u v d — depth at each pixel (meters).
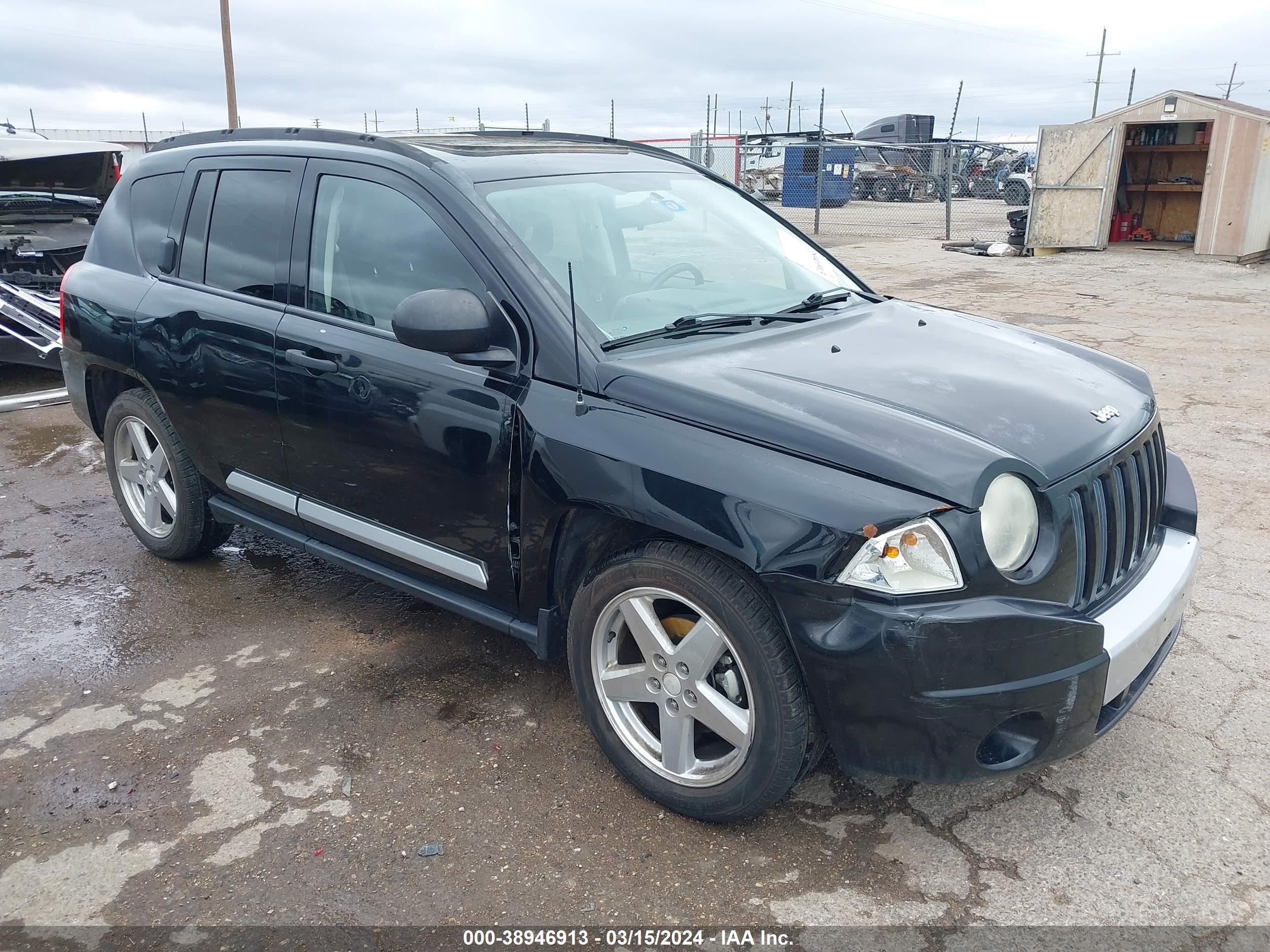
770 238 3.87
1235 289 12.51
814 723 2.46
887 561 2.22
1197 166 16.89
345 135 3.42
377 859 2.58
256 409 3.51
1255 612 3.81
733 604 2.41
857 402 2.54
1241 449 5.80
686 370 2.68
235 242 3.66
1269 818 2.68
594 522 2.73
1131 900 2.40
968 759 2.29
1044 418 2.60
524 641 2.99
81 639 3.79
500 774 2.93
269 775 2.94
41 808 2.80
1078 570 2.46
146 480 4.36
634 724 2.81
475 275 2.92
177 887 2.49
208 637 3.81
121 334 4.02
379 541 3.28
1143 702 3.23
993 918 2.35
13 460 6.05
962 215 25.97
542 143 3.67
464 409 2.87
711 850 2.60
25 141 8.31
